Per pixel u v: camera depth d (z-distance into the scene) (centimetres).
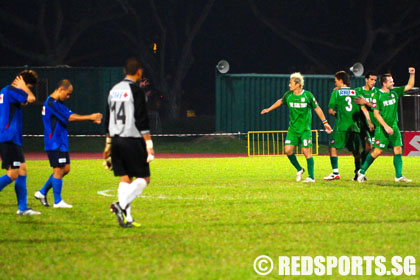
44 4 9844
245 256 1678
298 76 3419
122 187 2038
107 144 2116
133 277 1480
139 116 1988
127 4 10188
